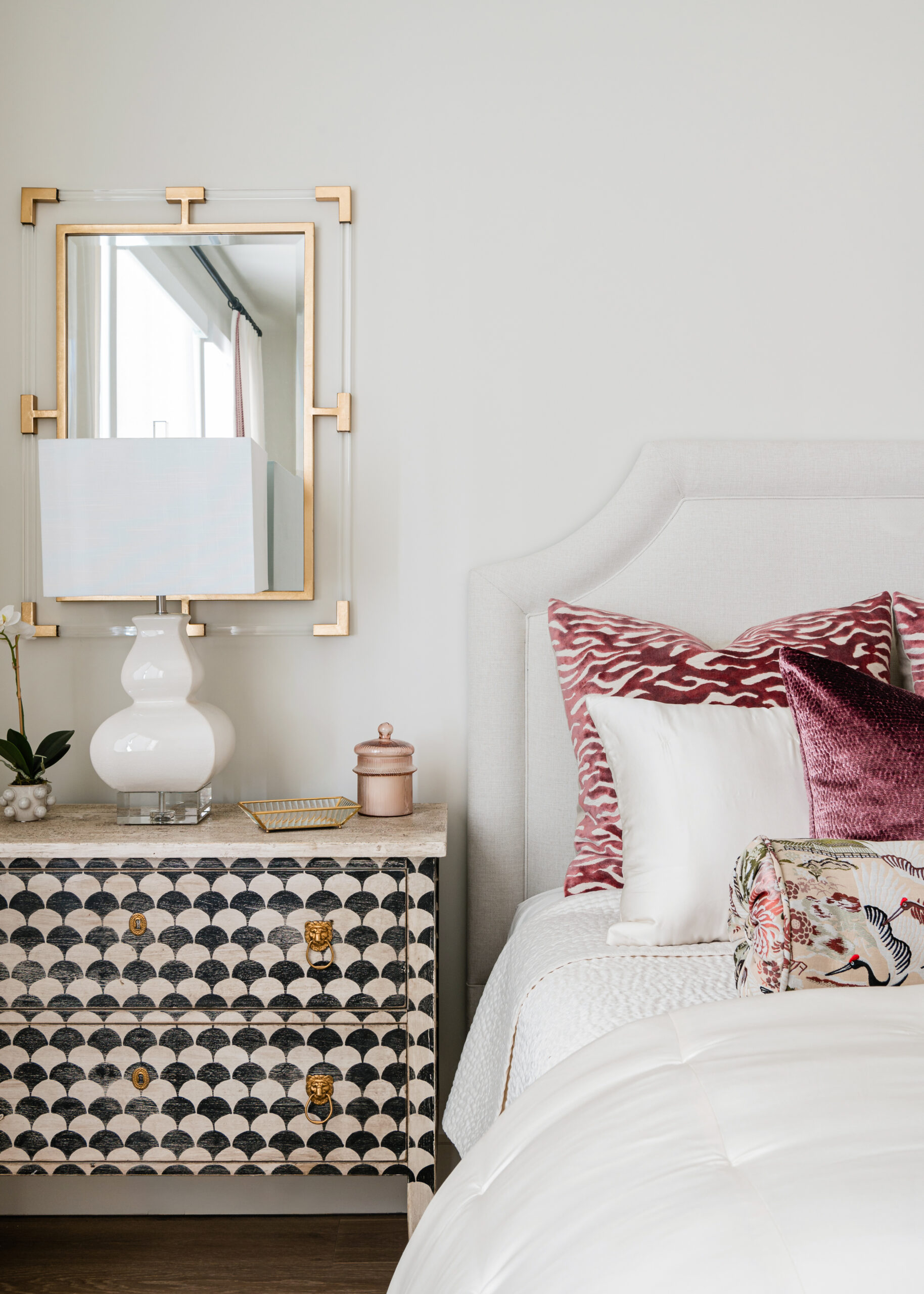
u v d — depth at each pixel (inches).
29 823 69.9
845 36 79.7
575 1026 46.1
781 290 80.0
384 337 80.1
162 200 79.8
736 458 77.2
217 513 64.4
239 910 63.6
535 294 79.9
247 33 79.7
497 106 79.7
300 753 80.8
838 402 80.0
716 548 77.9
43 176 79.7
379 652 80.5
